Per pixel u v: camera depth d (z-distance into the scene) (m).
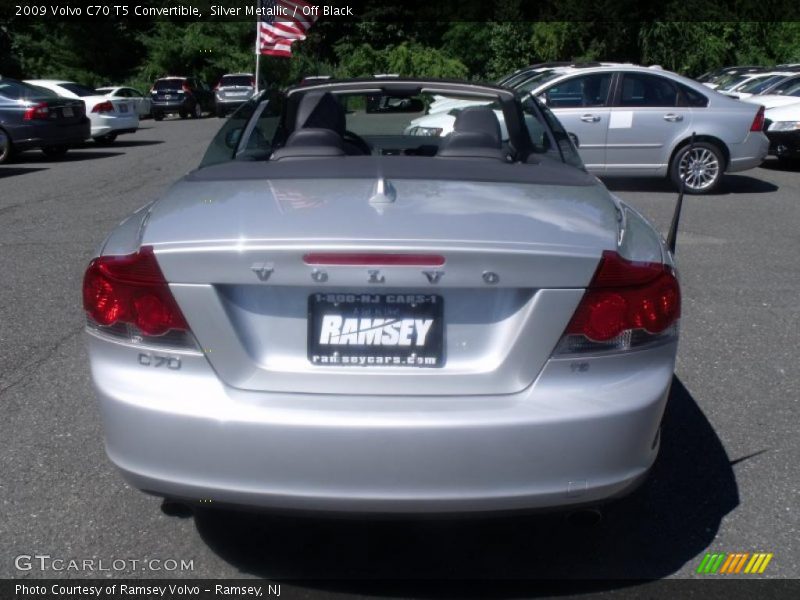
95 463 3.97
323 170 3.60
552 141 4.35
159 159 17.36
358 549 3.34
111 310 2.89
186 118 35.16
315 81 4.88
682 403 4.72
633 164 12.38
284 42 17.17
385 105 4.92
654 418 2.86
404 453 2.69
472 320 2.78
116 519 3.52
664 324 2.91
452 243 2.71
